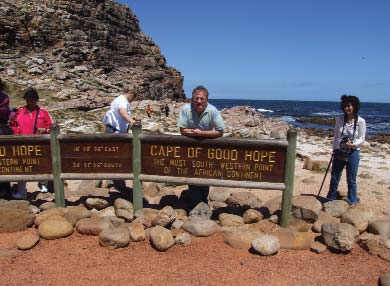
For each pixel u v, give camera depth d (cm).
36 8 4169
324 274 474
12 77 3312
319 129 3466
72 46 4106
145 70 4888
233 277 466
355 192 697
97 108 3070
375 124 5028
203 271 479
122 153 619
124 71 4566
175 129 1994
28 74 3509
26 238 537
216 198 734
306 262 500
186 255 516
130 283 453
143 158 615
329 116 7062
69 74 3700
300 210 607
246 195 676
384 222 569
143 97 4312
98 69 4144
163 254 519
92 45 4306
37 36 3988
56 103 2914
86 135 612
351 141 671
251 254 519
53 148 617
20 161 625
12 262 496
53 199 714
